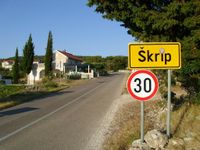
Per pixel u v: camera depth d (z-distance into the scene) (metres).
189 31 12.72
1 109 20.41
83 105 21.42
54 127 13.27
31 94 31.75
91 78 68.69
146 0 13.13
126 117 14.64
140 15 12.76
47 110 19.19
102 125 13.44
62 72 71.50
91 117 15.89
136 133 10.38
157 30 13.06
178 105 14.39
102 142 10.27
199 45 12.08
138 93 8.52
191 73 13.41
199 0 11.92
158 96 21.72
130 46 8.63
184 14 12.09
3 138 11.17
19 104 23.28
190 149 8.41
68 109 19.44
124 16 13.67
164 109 14.03
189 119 11.41
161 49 8.62
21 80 73.88
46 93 33.25
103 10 14.45
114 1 13.78
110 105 21.12
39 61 85.19
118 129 12.02
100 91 33.88
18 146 9.98
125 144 9.48
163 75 20.41
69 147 9.77
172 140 8.91
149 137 8.72
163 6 12.97
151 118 13.38
